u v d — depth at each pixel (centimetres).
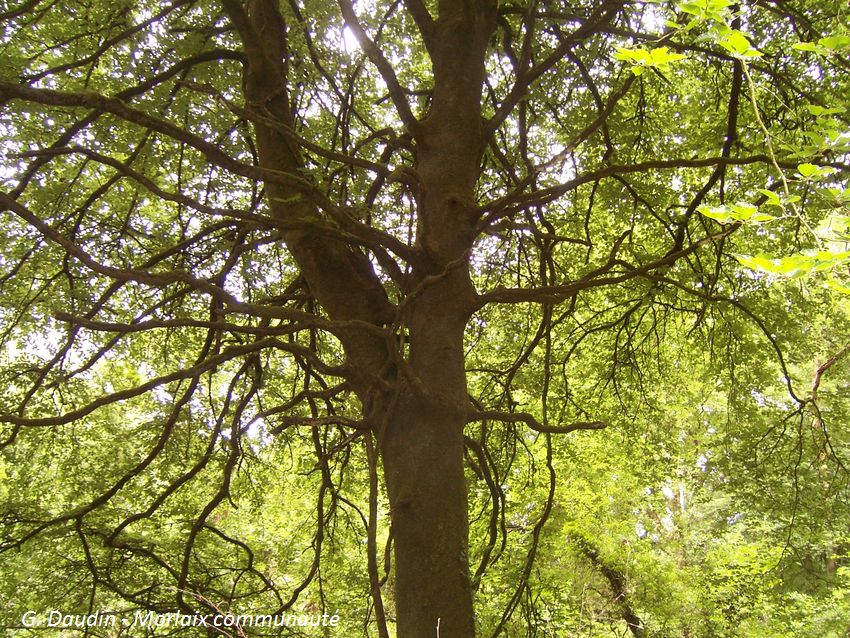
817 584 1162
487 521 867
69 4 493
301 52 442
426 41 453
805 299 775
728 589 1293
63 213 594
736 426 870
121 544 489
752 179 669
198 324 273
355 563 822
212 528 508
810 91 622
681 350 879
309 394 356
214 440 486
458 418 340
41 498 708
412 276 368
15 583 636
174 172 612
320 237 391
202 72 489
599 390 902
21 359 665
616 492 1249
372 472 307
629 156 720
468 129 413
